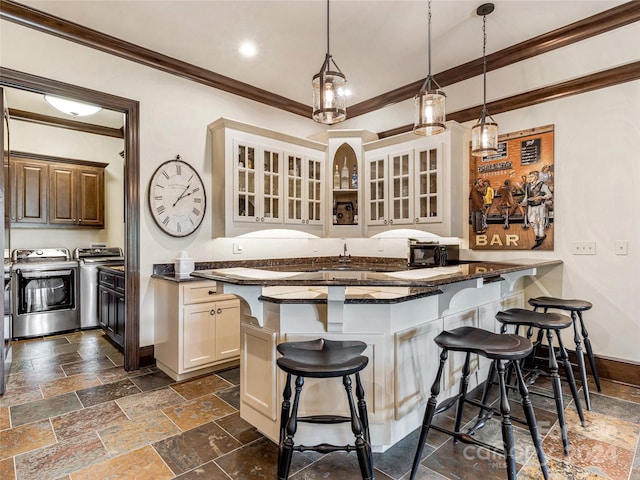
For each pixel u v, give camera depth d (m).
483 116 2.68
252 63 3.40
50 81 2.73
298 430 1.90
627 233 2.78
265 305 1.98
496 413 1.79
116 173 5.23
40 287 4.25
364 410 1.68
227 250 3.75
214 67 3.47
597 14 2.69
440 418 2.30
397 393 1.94
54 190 4.59
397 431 1.97
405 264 4.16
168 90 3.34
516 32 2.92
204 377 3.04
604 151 2.88
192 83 3.50
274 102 4.14
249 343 2.11
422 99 2.22
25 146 4.47
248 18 2.71
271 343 1.94
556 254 3.12
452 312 2.37
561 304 2.58
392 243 4.39
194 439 2.09
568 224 3.06
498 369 1.66
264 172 3.73
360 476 1.75
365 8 2.60
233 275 1.97
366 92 4.14
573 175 3.03
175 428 2.21
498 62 3.30
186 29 2.86
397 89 4.04
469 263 3.38
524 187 3.29
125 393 2.71
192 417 2.35
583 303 2.61
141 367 3.20
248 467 1.83
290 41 3.03
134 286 3.15
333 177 4.32
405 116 4.12
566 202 3.07
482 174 3.55
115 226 5.23
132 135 3.12
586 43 2.85
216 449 1.99
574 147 3.02
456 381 2.45
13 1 2.49
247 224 3.57
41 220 4.48
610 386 2.78
